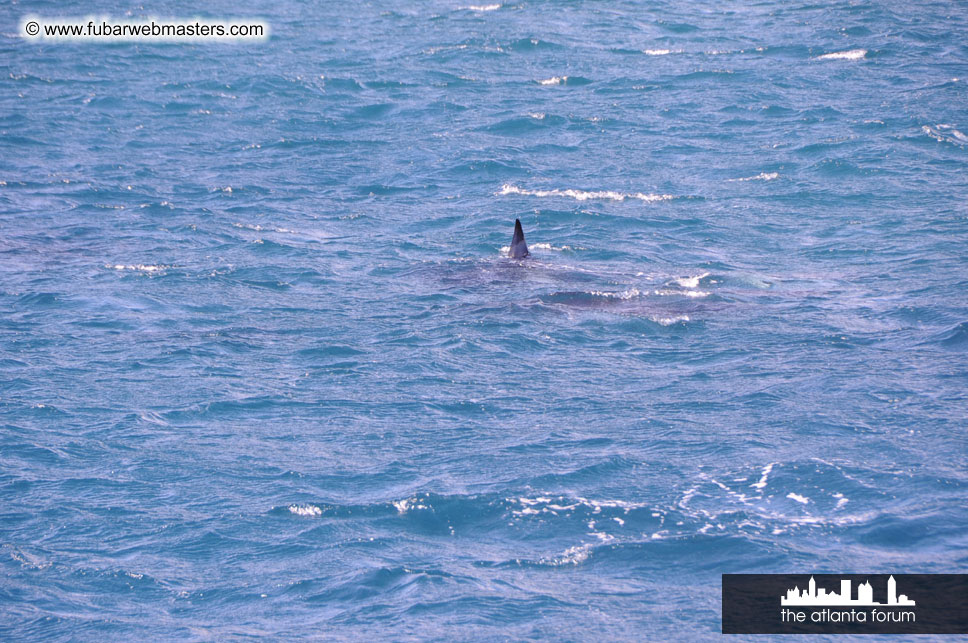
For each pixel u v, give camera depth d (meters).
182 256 81.12
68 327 65.38
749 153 107.75
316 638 33.56
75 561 38.47
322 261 80.00
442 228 88.44
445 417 51.47
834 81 133.88
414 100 134.75
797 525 39.66
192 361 59.59
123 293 72.12
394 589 36.41
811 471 43.94
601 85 138.12
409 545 39.38
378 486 43.94
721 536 39.09
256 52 166.00
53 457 47.09
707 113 123.31
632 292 71.25
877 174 99.00
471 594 35.91
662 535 39.34
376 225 89.69
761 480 43.34
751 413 50.75
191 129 124.31
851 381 54.50
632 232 85.94
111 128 124.69
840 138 110.38
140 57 164.12
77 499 43.19
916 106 119.94
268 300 71.12
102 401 53.59
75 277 75.56
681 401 52.78
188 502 42.88
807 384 54.31
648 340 62.56
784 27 166.12
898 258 77.12
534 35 168.50
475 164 106.44
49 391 54.84
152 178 104.62
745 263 77.69
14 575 37.56
